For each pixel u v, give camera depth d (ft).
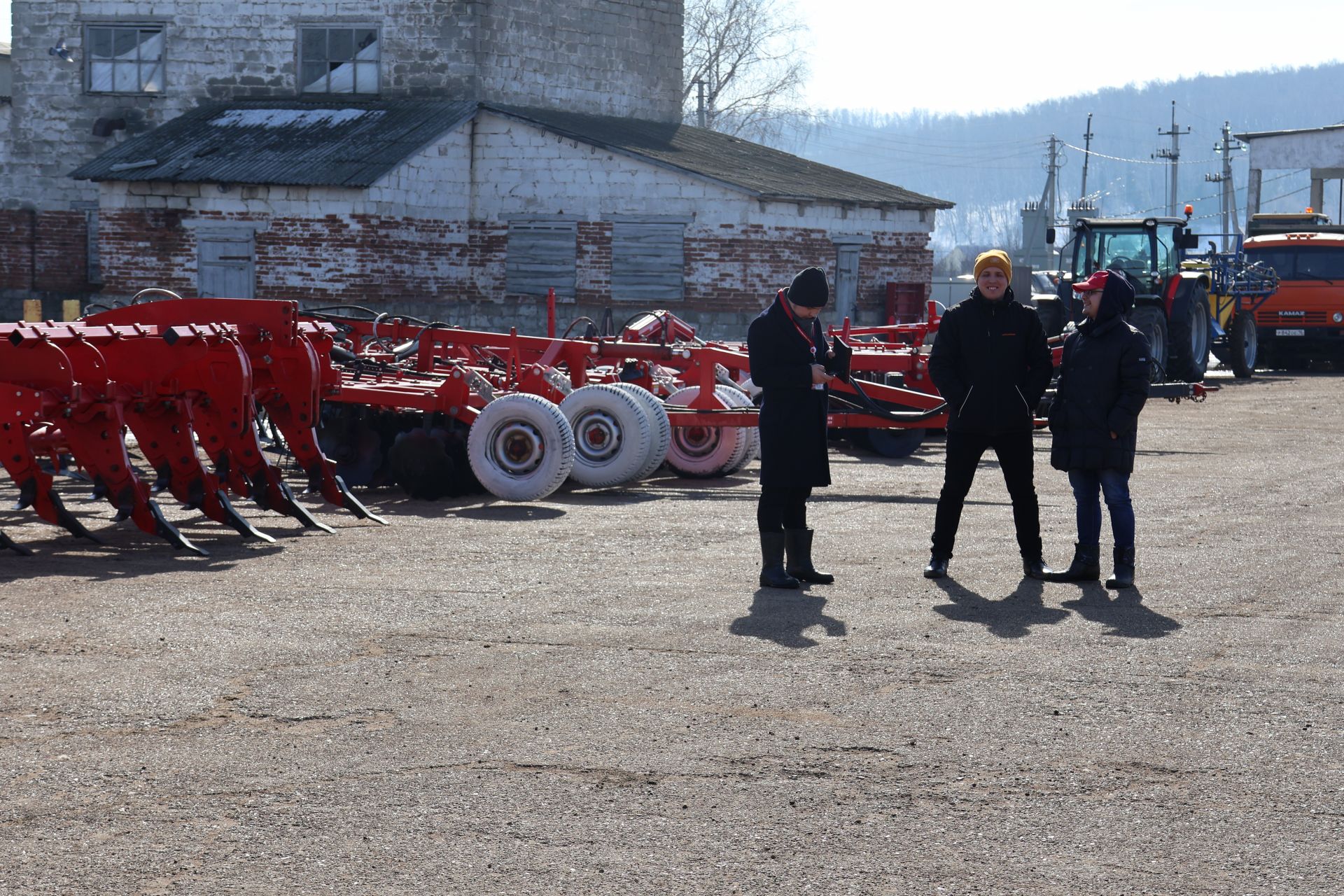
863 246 104.47
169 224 92.99
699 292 95.14
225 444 33.99
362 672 21.17
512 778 16.71
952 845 14.79
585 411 41.24
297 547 31.96
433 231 96.43
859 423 46.21
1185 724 18.75
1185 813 15.64
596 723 18.74
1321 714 19.16
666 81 118.62
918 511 37.32
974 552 31.17
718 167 98.99
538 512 37.29
